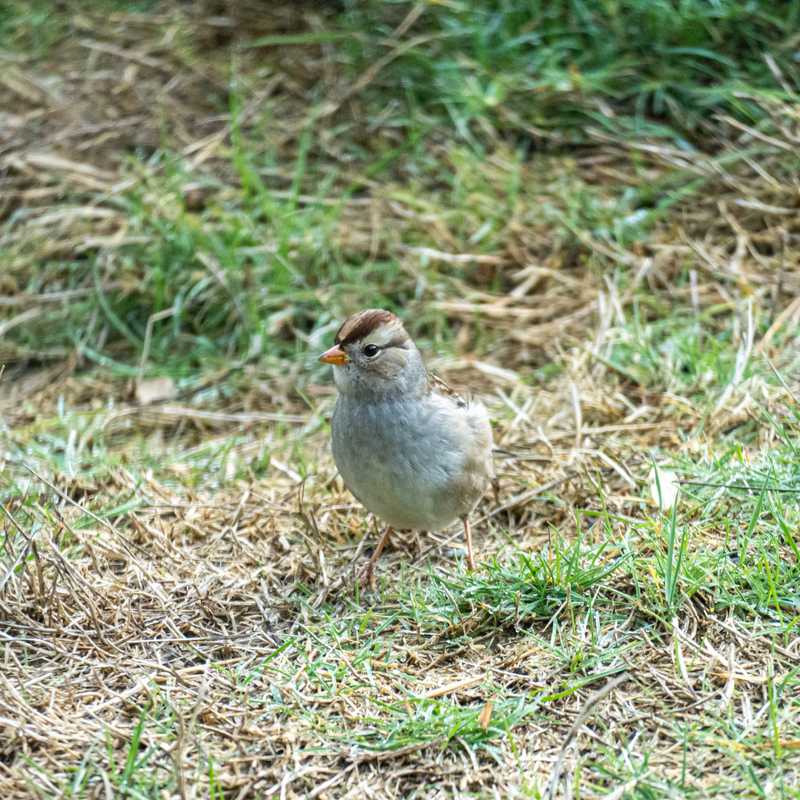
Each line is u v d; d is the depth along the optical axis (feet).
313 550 30.35
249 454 36.60
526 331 41.24
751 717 22.76
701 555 27.07
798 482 29.40
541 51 49.08
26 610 27.50
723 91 46.01
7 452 36.63
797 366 35.65
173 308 43.32
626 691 23.94
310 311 42.98
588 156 47.21
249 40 53.98
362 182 46.80
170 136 49.67
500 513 32.07
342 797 21.77
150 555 30.48
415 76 50.16
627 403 35.76
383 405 28.07
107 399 40.75
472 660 25.63
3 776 22.22
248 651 26.61
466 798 21.53
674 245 42.98
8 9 57.26
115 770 22.30
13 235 46.29
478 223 45.11
